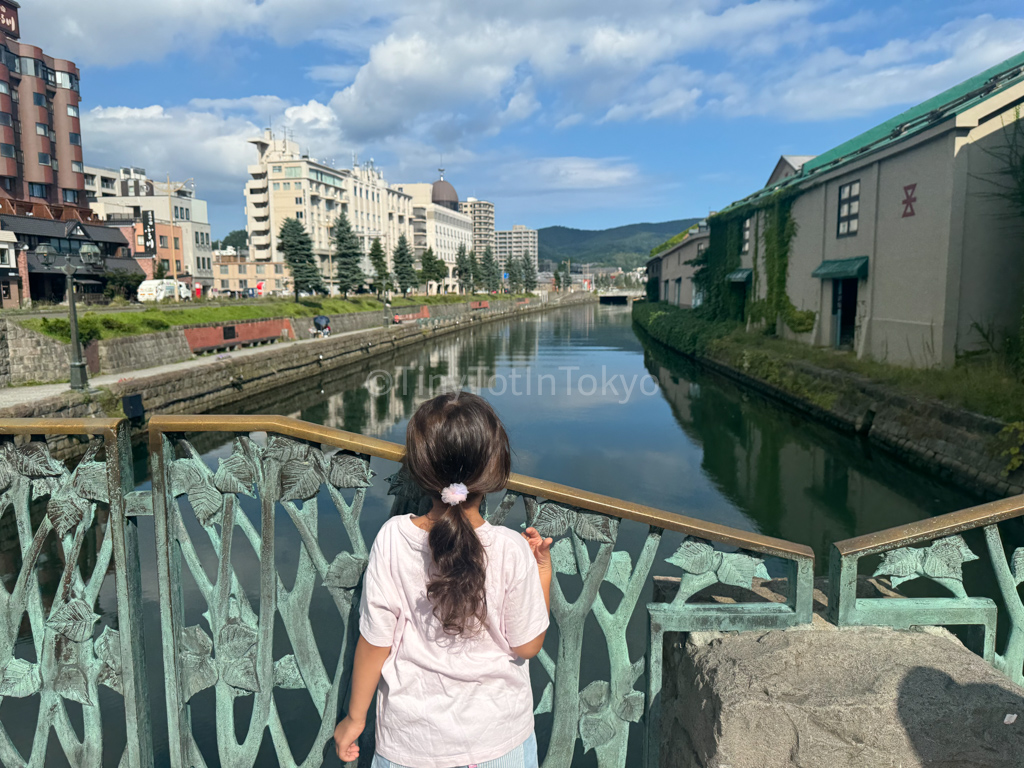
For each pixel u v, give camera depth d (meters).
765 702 1.44
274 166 85.62
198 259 75.19
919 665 1.51
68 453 14.62
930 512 9.78
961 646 1.60
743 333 27.41
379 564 1.24
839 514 9.88
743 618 1.67
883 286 16.86
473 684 1.22
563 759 1.71
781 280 24.23
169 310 27.05
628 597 1.66
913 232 15.38
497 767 1.22
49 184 50.19
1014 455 9.57
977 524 1.66
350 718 1.26
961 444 10.98
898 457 12.68
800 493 10.88
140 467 13.01
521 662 1.28
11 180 47.47
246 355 25.77
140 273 51.56
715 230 33.56
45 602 6.55
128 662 1.58
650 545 1.63
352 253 57.50
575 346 42.12
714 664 1.57
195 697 4.68
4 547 8.00
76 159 52.44
